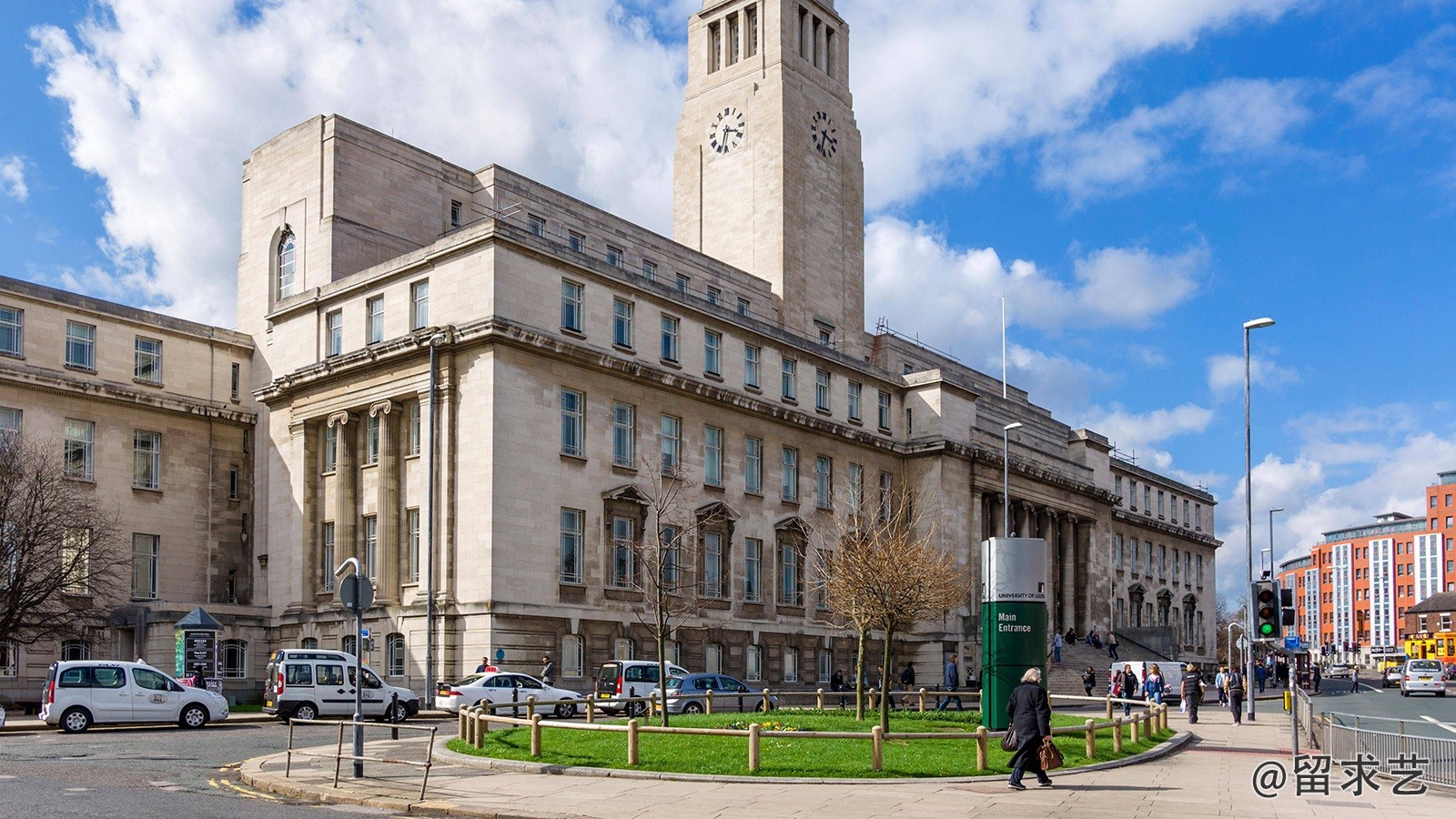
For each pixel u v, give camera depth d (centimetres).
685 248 7675
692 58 9000
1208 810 2300
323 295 6253
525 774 2683
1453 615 18262
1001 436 9219
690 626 6153
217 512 6612
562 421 5725
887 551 4925
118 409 6259
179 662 5091
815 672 6994
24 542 5241
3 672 5559
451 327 5500
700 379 6481
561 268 5784
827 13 8962
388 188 6650
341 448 6025
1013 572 3591
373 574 5862
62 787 2422
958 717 4472
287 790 2477
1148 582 11675
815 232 8500
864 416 7669
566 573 5644
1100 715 4884
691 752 2936
